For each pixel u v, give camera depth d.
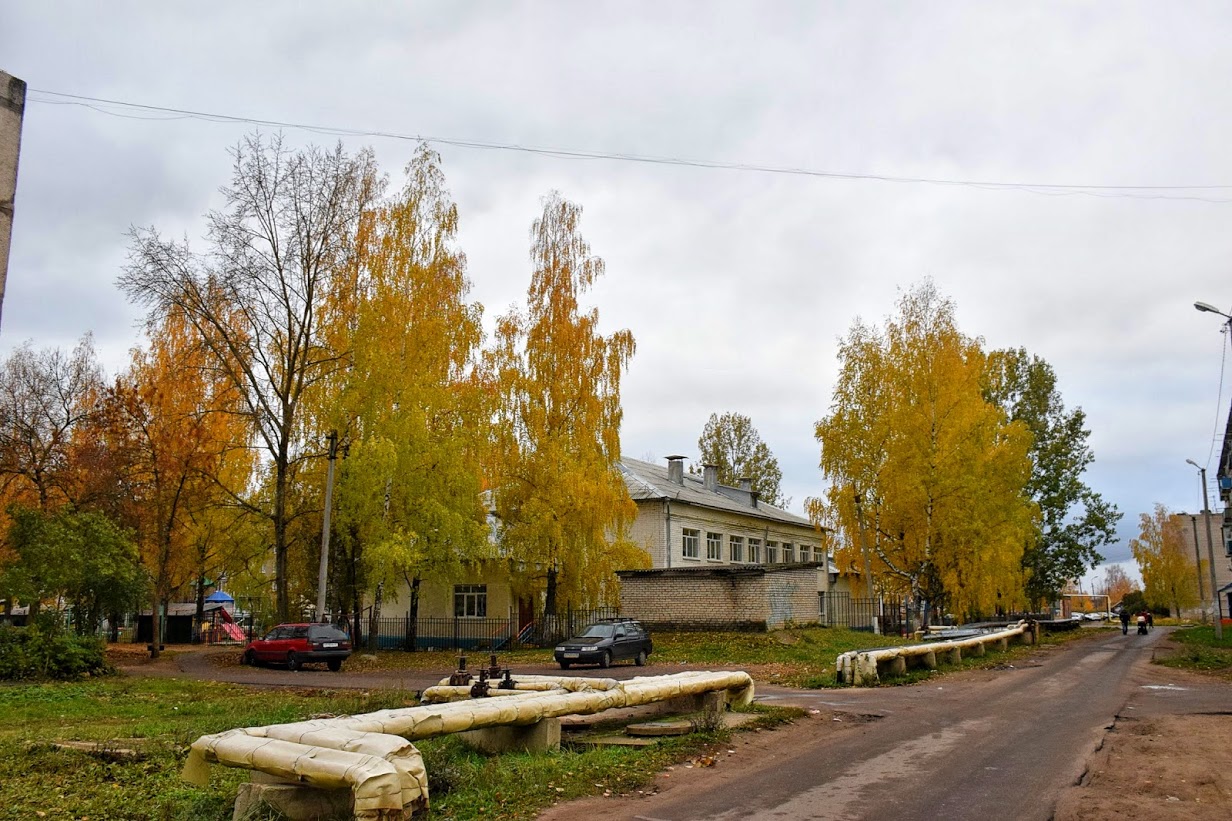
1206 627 59.34
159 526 32.72
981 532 36.88
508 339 34.69
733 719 12.15
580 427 34.12
